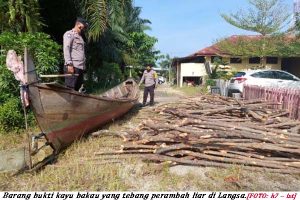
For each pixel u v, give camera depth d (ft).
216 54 100.83
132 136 20.51
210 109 24.26
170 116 24.21
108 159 18.51
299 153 17.67
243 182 16.08
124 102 28.68
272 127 21.45
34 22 31.30
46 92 17.78
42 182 15.81
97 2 34.40
